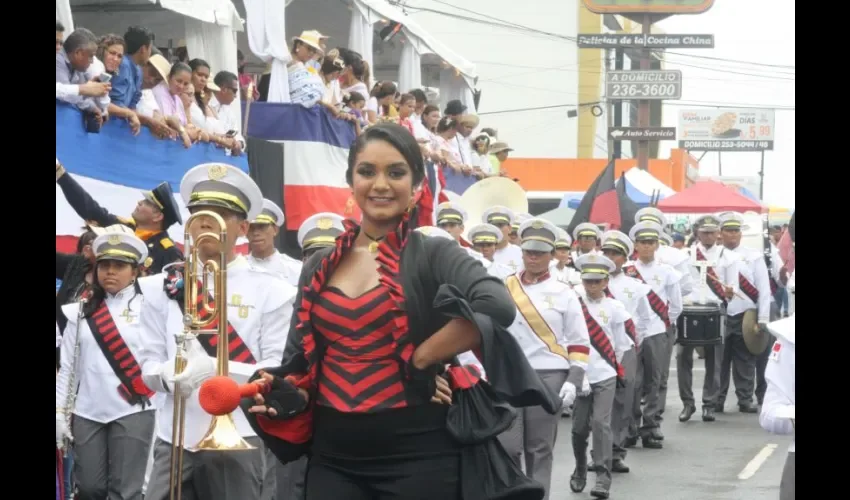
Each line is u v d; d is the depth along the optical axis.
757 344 17.36
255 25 14.06
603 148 69.50
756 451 13.84
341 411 4.27
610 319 11.97
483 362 4.08
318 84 14.35
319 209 14.27
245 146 12.59
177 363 5.47
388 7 19.03
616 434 12.36
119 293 7.91
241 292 6.62
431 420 4.28
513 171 52.50
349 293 4.32
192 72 12.10
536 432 9.27
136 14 14.11
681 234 28.39
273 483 8.18
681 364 16.70
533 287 9.82
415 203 4.40
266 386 4.31
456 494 4.31
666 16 52.44
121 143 10.02
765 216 29.23
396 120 17.02
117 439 7.80
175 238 10.98
